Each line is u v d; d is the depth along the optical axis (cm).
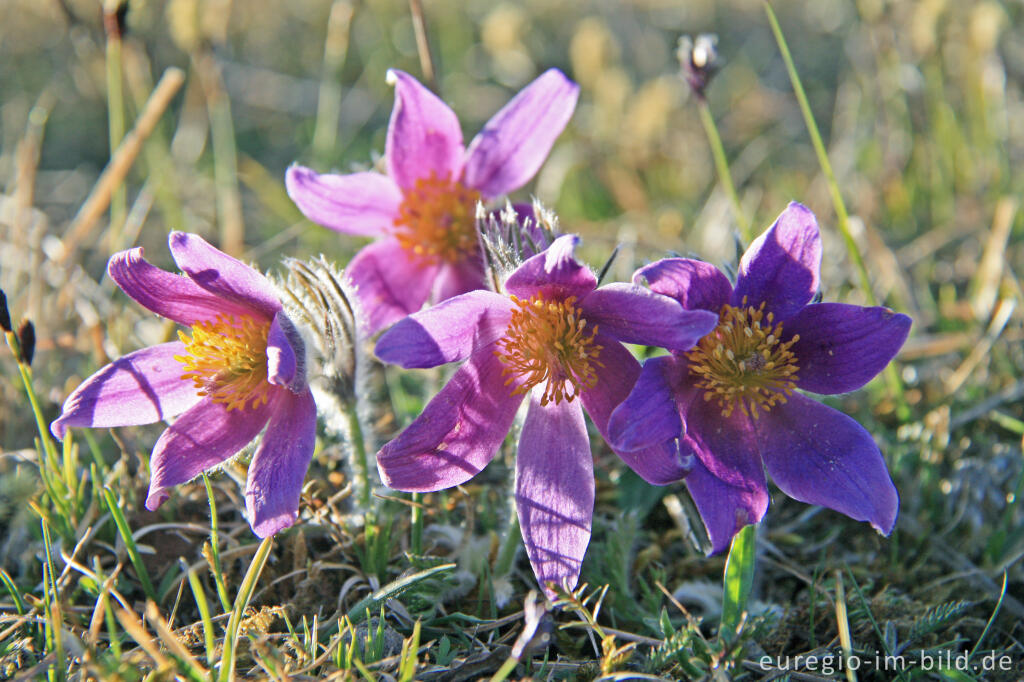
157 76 72
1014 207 53
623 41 81
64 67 75
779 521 46
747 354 41
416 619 42
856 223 53
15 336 43
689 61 49
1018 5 71
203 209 61
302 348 41
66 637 40
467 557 44
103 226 60
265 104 73
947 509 46
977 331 52
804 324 41
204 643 41
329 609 43
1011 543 45
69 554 44
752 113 71
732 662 41
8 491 45
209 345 42
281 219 60
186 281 41
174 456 41
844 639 40
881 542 46
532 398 42
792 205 41
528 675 41
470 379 41
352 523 44
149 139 57
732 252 56
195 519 45
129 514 45
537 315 41
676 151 66
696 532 45
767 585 45
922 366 51
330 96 60
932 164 60
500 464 47
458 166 46
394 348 40
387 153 45
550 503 41
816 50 80
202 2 54
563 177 63
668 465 40
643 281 41
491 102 74
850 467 41
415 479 41
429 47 50
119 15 52
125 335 50
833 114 72
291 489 40
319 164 61
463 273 46
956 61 68
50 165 67
